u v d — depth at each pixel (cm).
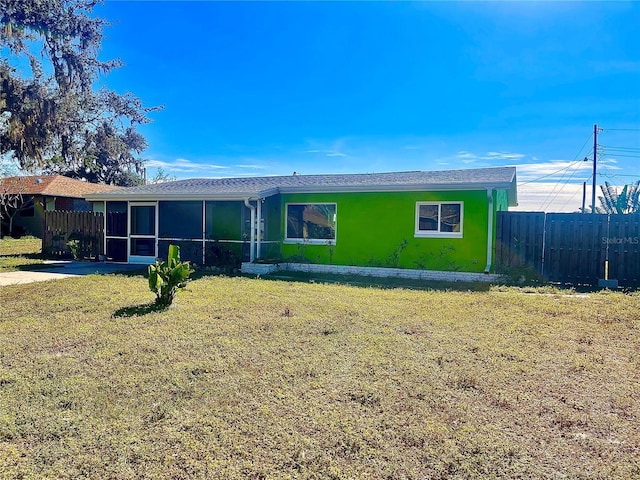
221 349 489
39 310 696
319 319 635
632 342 527
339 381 396
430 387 382
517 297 836
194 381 396
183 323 605
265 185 1364
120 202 1495
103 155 2414
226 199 1269
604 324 616
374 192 1223
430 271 1138
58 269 1266
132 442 291
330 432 303
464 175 1238
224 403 350
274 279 1099
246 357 462
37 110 1477
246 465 265
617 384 393
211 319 632
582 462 270
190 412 334
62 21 1480
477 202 1107
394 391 373
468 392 374
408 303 768
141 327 584
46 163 1880
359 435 299
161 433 303
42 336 543
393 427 311
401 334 558
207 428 309
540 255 1056
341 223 1266
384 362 446
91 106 1806
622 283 1002
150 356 464
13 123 1470
